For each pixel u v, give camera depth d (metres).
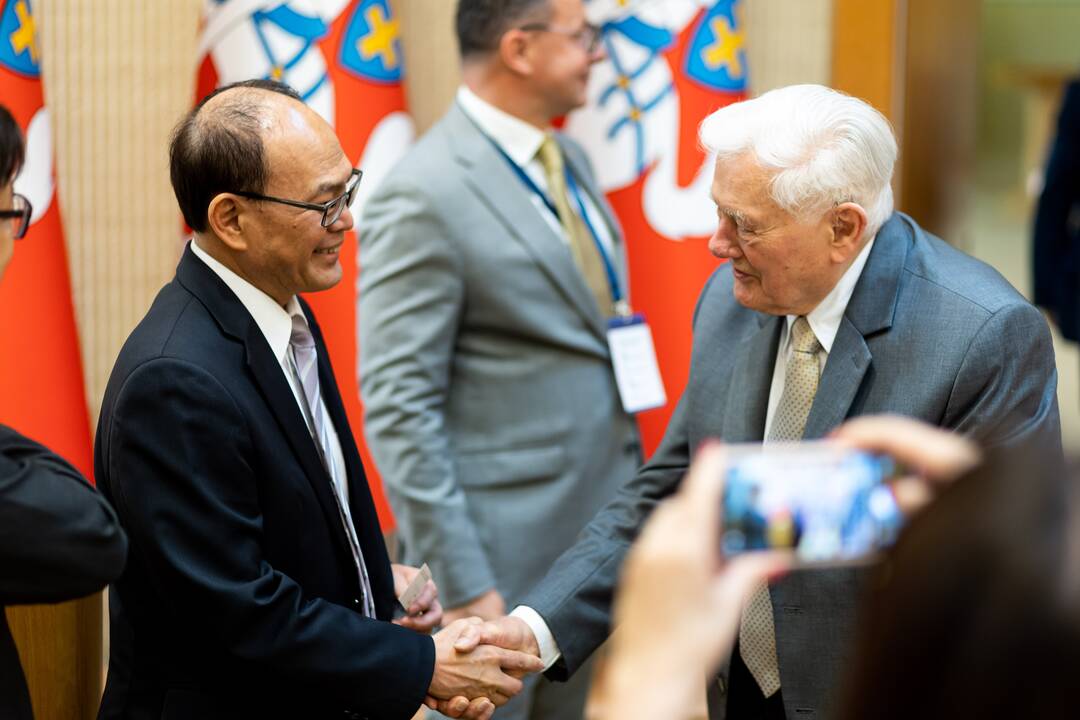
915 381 1.72
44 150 2.87
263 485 1.70
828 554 0.78
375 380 2.56
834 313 1.80
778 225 1.72
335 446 1.90
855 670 0.68
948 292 1.75
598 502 2.64
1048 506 0.63
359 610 1.81
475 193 2.57
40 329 2.86
